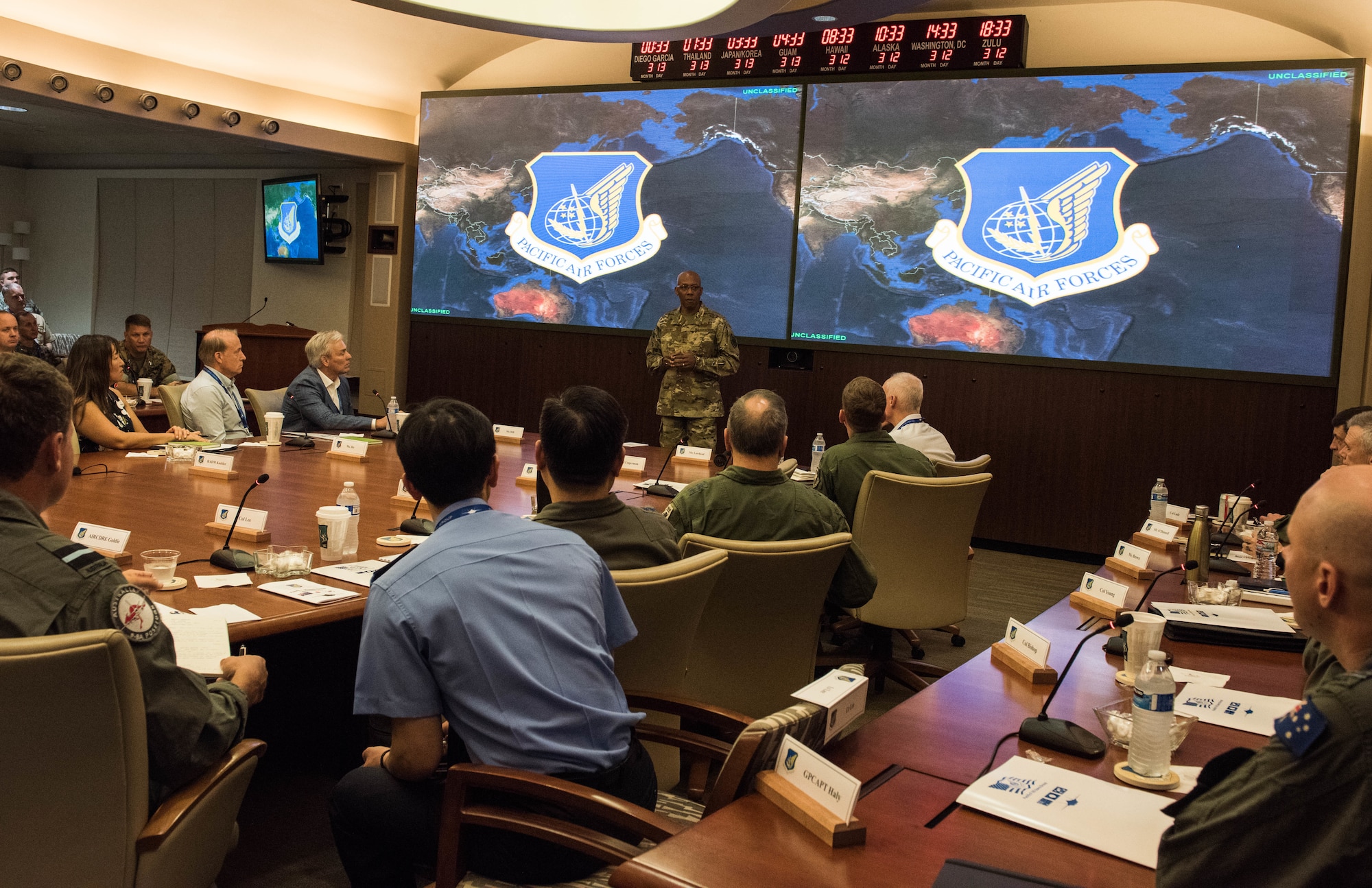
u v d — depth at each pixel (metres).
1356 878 0.99
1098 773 1.50
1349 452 3.47
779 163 7.05
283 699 3.03
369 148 8.42
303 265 10.38
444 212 8.22
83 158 12.06
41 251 12.50
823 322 7.00
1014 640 2.06
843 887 1.15
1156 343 6.18
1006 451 6.57
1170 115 6.07
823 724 1.50
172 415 5.14
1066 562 6.38
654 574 1.88
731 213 7.23
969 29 6.48
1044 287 6.40
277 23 7.64
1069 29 6.62
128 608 1.47
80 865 1.41
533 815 1.52
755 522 2.64
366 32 7.86
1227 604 2.59
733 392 7.27
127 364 7.30
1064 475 6.43
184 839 1.51
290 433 5.19
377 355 8.81
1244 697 1.86
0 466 1.50
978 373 6.61
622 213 7.59
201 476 3.73
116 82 7.39
